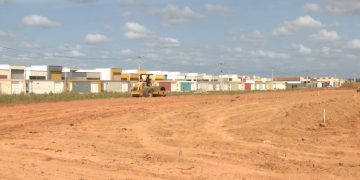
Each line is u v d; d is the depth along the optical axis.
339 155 15.28
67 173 12.05
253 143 18.02
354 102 42.25
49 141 18.34
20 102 43.53
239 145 17.48
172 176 11.77
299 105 36.62
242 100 46.81
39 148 16.47
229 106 36.94
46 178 11.38
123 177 11.60
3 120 26.50
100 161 13.95
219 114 30.38
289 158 14.64
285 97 55.69
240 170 12.63
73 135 20.23
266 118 27.91
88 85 92.00
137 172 12.27
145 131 21.80
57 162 13.75
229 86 135.25
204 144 17.78
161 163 13.68
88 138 19.36
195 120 26.69
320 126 24.14
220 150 16.28
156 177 11.66
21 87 77.06
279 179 11.55
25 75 92.06
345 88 125.50
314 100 44.81
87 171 12.35
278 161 14.08
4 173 11.92
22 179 11.23
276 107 35.56
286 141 18.56
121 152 15.85
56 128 22.78
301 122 25.92
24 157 14.61
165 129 22.58
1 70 87.00
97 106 38.28
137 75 119.75
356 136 19.80
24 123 24.98
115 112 31.98
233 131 21.86
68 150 16.14
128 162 13.80
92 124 24.58
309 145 17.39
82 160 14.11
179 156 14.93
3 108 35.62
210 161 14.03
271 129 22.61
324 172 12.40
